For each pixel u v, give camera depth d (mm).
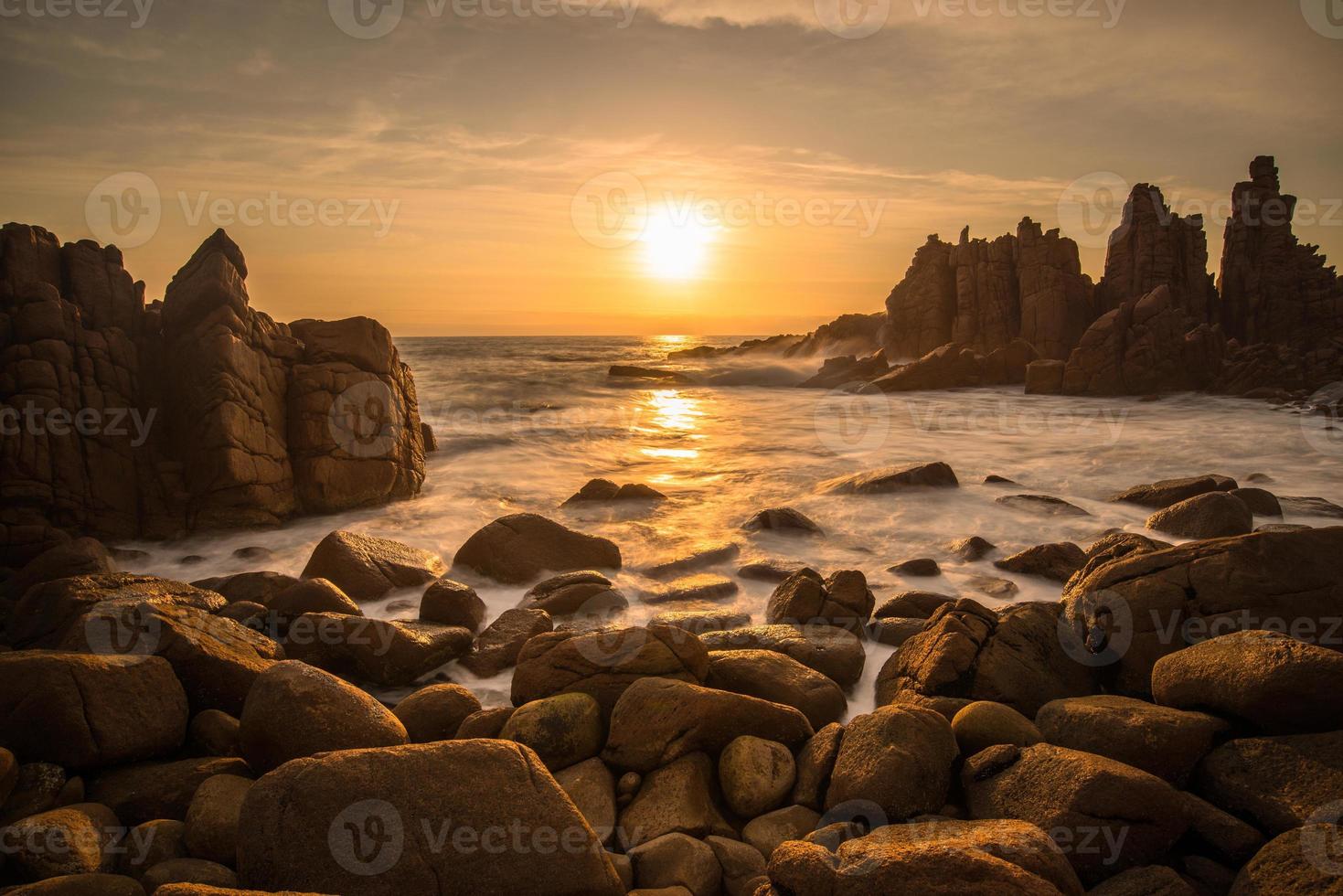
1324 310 38906
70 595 6738
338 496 12305
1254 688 4531
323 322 13109
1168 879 3732
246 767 5070
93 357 11102
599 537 9984
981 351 40344
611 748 5078
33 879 3863
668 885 4047
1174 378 30781
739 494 13961
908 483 13477
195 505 11094
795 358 63625
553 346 127625
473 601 7980
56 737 4754
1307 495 13539
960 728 4957
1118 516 11852
